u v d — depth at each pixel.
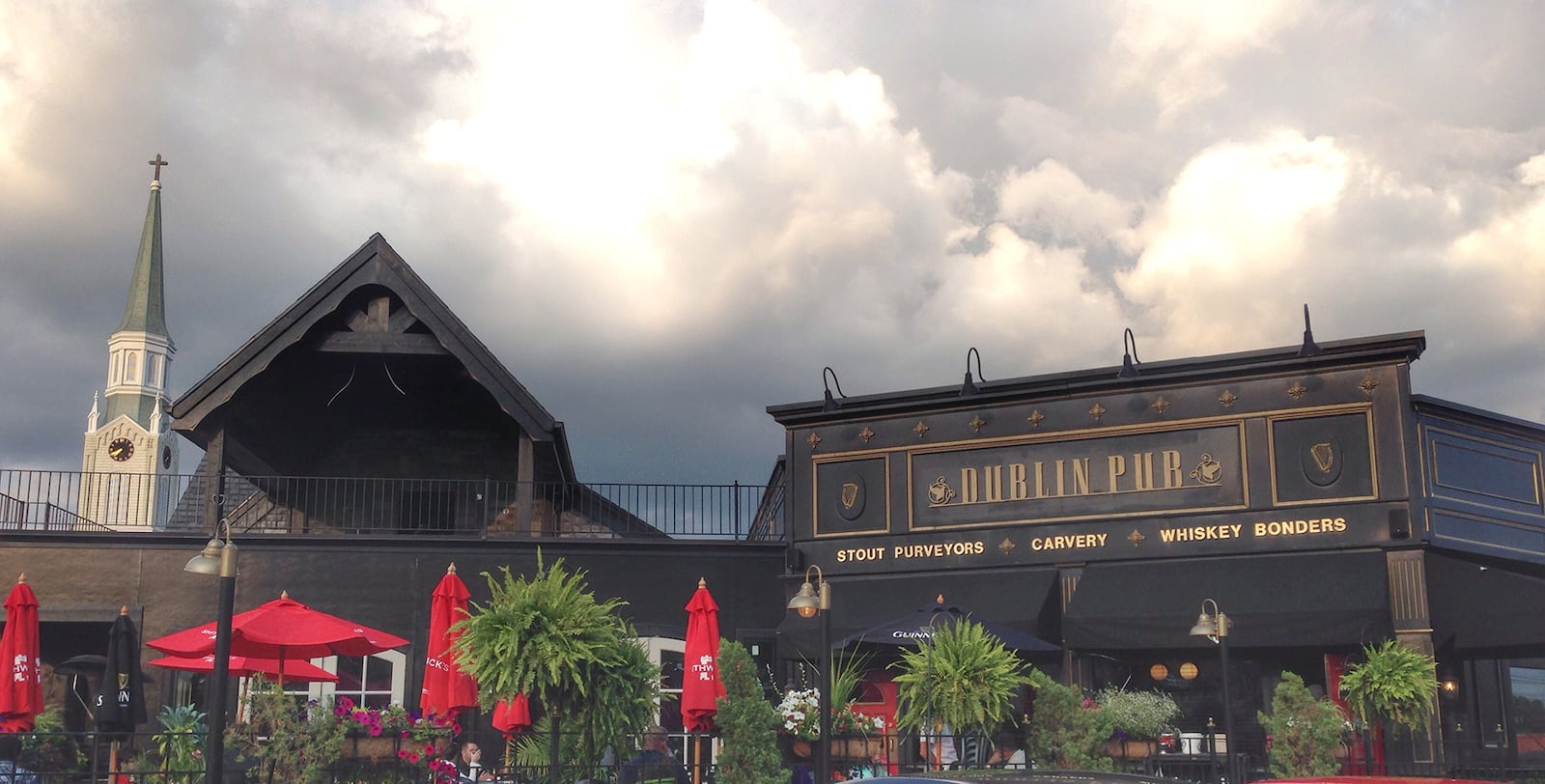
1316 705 16.03
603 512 27.50
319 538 23.42
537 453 27.75
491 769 18.42
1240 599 20.25
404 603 23.39
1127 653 21.70
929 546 23.00
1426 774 17.81
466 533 28.44
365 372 27.03
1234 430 21.28
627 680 14.25
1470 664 21.06
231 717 22.53
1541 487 21.84
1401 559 19.86
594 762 14.37
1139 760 16.94
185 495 27.52
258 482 29.58
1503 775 17.80
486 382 24.62
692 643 16.77
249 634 16.77
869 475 23.77
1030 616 21.33
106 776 16.22
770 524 28.47
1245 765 17.59
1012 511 22.56
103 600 22.86
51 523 24.77
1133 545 21.59
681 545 24.05
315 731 15.01
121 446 156.62
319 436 29.44
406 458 29.73
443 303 24.72
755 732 15.52
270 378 25.69
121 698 17.17
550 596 13.98
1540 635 18.55
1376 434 20.28
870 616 22.50
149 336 164.75
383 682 23.28
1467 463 20.88
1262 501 20.86
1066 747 15.67
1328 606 19.55
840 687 17.30
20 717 16.97
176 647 17.27
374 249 24.81
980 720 14.98
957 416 23.28
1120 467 21.97
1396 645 17.97
